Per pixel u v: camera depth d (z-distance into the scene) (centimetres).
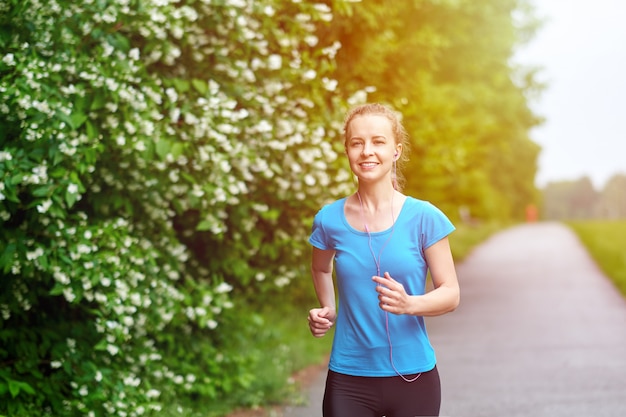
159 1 554
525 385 739
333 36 880
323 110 773
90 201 596
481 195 4203
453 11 1385
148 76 592
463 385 750
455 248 2702
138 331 605
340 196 787
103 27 554
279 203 769
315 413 649
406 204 309
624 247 2642
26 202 533
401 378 305
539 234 4416
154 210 629
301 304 1144
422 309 294
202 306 625
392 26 1078
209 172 623
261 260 823
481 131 2011
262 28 695
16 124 489
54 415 529
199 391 638
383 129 307
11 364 548
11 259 491
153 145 563
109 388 548
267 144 684
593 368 808
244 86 675
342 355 310
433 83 1680
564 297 1472
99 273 512
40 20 514
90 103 536
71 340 559
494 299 1494
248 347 766
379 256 304
